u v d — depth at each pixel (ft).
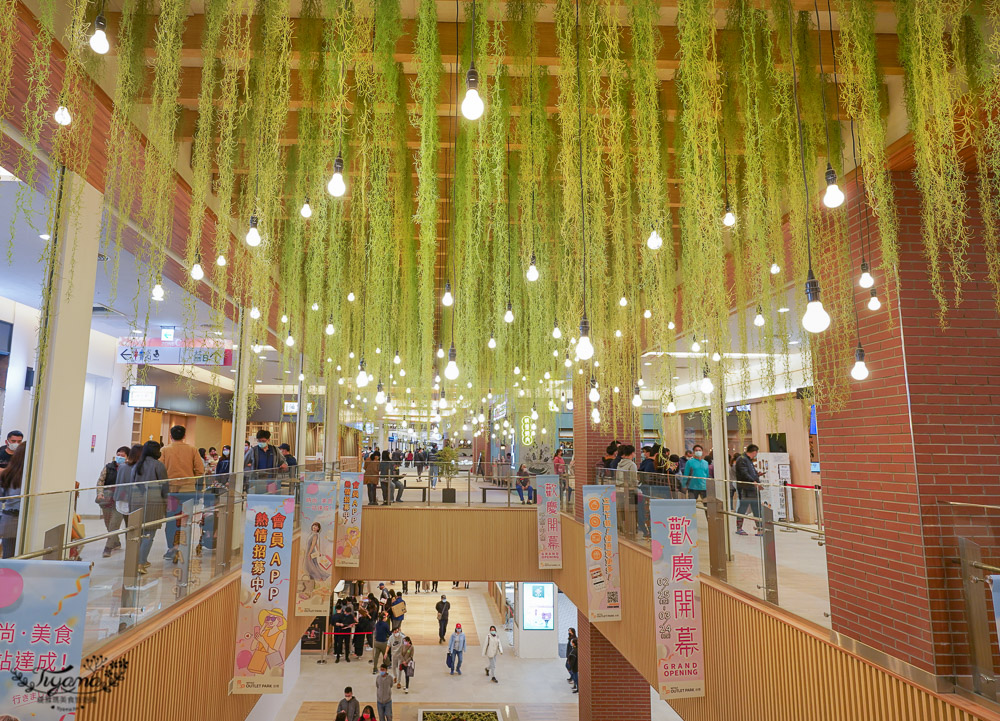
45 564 7.86
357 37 8.17
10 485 11.07
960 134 9.57
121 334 33.47
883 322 11.96
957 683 9.15
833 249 12.64
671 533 15.44
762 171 10.24
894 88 11.47
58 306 11.18
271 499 15.26
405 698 36.24
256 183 9.55
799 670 11.96
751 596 14.05
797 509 13.01
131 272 20.71
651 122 8.61
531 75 9.39
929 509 10.97
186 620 12.76
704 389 12.21
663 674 14.97
